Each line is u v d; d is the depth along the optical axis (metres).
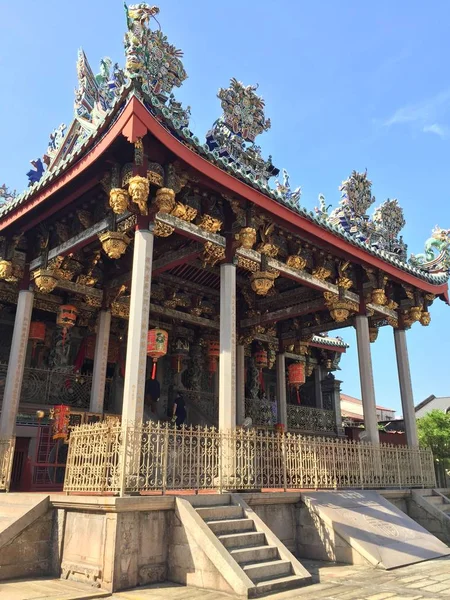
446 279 19.91
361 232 18.89
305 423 25.55
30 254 15.76
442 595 7.76
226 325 12.59
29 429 15.66
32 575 9.19
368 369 17.23
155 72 12.23
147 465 9.38
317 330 21.92
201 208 13.09
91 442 9.87
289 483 12.40
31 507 9.52
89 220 13.57
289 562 9.03
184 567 8.67
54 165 16.45
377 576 9.35
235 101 16.34
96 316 18.09
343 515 11.74
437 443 33.25
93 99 15.30
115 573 8.16
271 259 14.96
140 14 11.84
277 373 23.03
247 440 11.60
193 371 21.94
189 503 9.22
